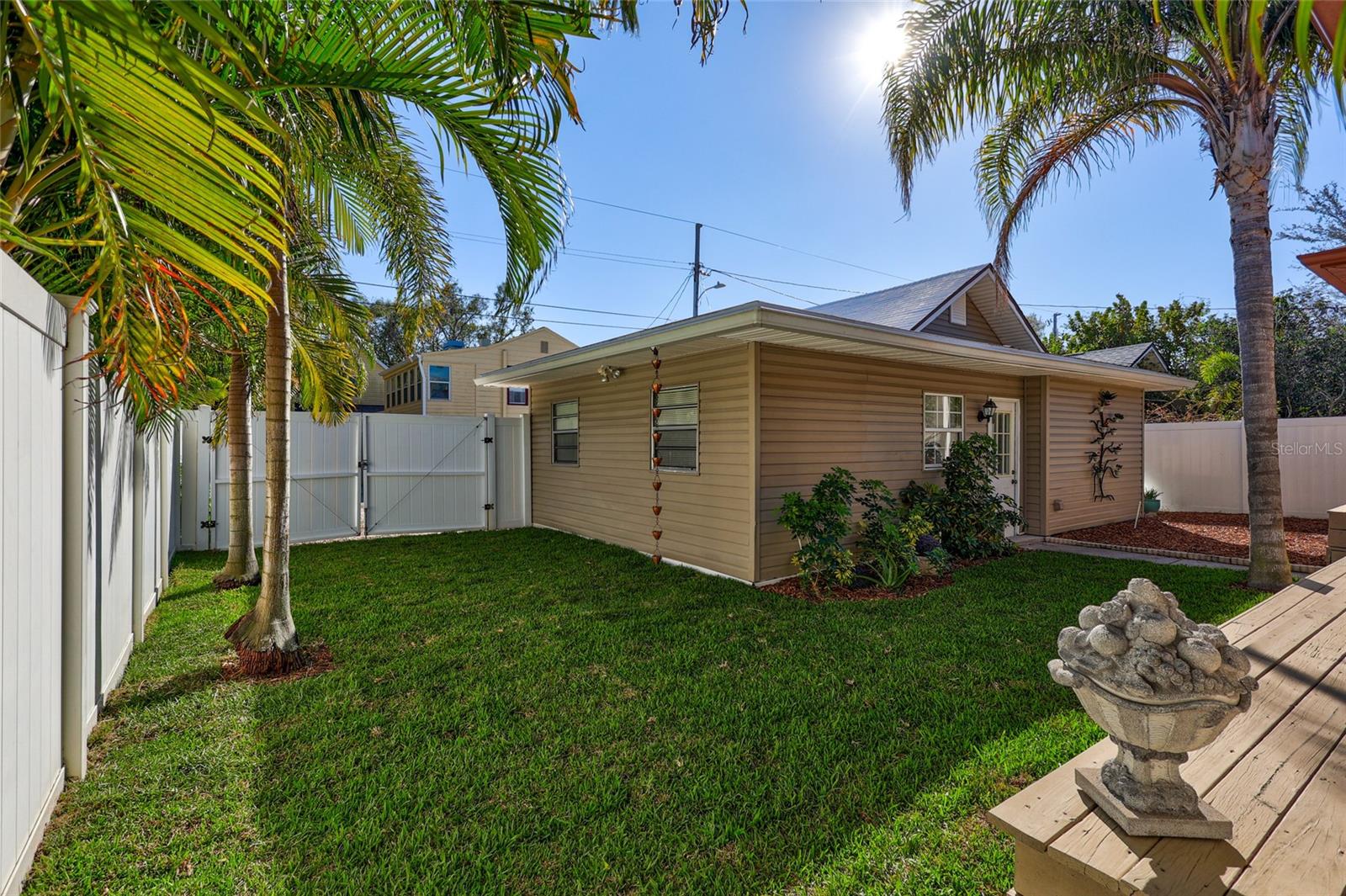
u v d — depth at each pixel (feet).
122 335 7.06
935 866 6.42
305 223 14.51
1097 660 4.47
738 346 19.62
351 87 8.52
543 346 59.57
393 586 18.78
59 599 7.62
